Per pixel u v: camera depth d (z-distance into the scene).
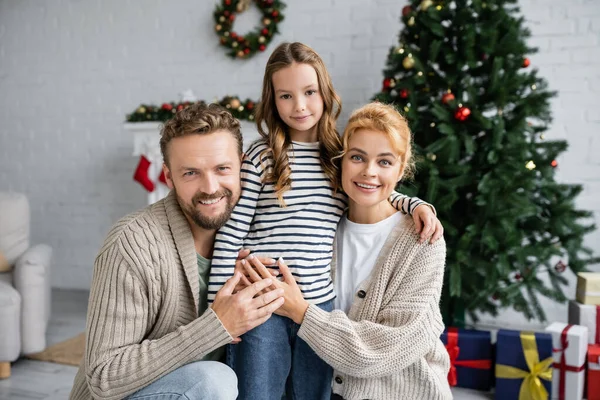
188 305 1.19
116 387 1.06
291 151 1.33
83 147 3.84
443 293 2.45
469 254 2.33
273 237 1.26
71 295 3.71
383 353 1.14
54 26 3.85
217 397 1.07
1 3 3.95
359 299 1.26
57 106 3.88
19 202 2.71
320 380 1.28
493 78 2.33
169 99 3.62
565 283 2.51
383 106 1.25
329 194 1.31
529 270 2.37
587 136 2.95
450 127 2.32
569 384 2.11
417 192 2.36
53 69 3.87
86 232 3.87
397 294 1.23
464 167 2.33
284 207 1.27
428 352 1.31
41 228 3.97
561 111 2.98
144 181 3.19
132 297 1.11
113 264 1.11
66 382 2.31
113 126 3.76
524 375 2.16
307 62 1.29
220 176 1.14
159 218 1.20
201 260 1.25
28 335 2.43
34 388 2.25
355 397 1.23
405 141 1.23
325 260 1.28
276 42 3.38
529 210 2.25
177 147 1.12
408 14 2.56
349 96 3.25
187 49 3.57
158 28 3.62
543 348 2.14
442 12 2.41
